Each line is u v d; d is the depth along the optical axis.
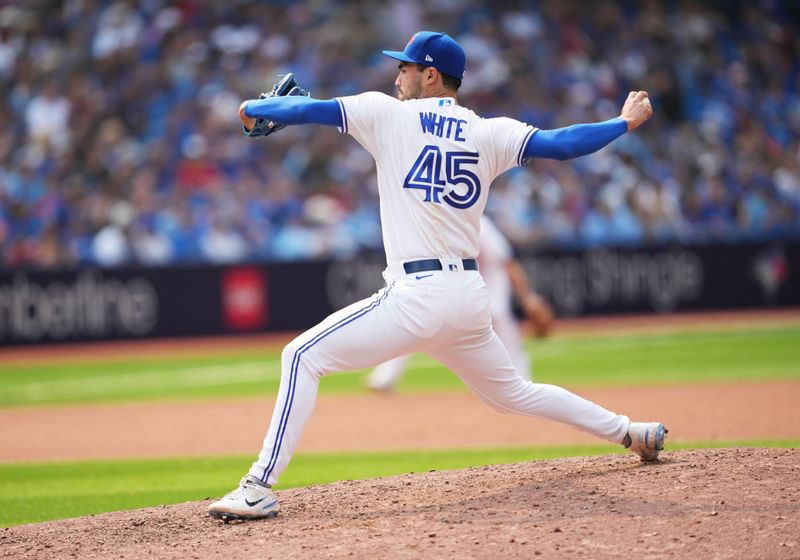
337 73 92.94
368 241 84.38
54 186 81.38
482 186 18.70
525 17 99.69
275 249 81.81
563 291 80.25
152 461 32.88
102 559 17.06
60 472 31.12
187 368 62.22
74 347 71.62
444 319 18.47
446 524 17.59
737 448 22.58
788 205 96.56
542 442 33.78
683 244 83.38
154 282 73.56
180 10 92.81
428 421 39.84
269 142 86.88
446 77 19.16
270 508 18.88
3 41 88.88
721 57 104.25
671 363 56.53
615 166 92.00
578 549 15.77
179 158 84.69
